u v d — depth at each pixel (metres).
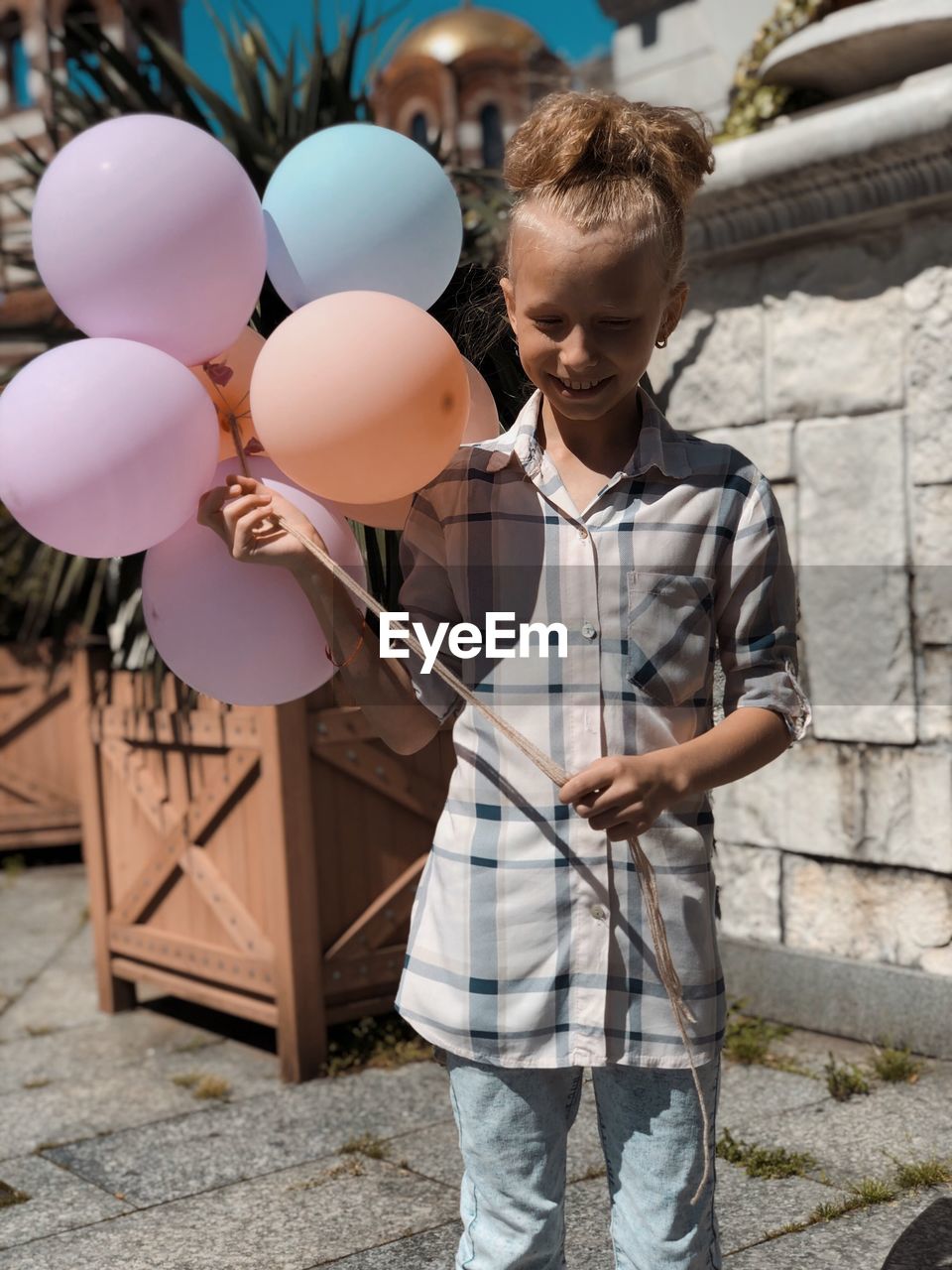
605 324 1.41
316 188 1.75
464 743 1.55
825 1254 2.17
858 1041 3.19
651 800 1.37
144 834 3.69
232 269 1.64
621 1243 1.53
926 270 3.10
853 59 3.23
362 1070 3.23
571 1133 2.72
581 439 1.56
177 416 1.54
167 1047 3.54
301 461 1.52
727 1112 2.80
